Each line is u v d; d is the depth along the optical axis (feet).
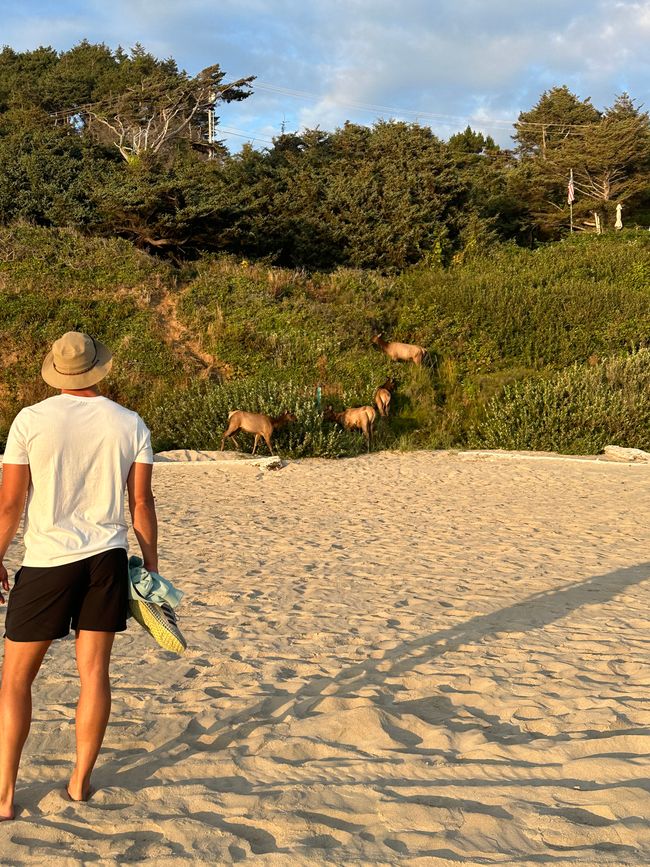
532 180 162.61
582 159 160.97
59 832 8.46
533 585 21.31
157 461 50.42
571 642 16.10
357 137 134.41
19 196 91.61
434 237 101.96
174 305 75.31
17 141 101.81
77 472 9.33
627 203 167.53
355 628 17.44
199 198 89.35
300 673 14.55
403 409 63.82
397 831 8.34
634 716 11.88
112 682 13.93
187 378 66.08
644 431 55.67
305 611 18.86
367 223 100.68
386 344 69.05
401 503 37.04
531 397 59.11
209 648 15.97
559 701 12.60
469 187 112.16
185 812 8.98
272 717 12.26
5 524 9.18
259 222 94.27
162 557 25.38
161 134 135.74
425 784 9.59
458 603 19.51
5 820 8.82
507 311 74.28
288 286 80.02
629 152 161.17
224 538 28.78
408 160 111.04
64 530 9.17
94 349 9.85
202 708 12.68
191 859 7.85
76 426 9.37
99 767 10.46
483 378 66.49
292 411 56.34
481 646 15.87
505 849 7.92
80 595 9.23
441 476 45.98
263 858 7.83
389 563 24.43
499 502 36.99
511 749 10.54
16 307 69.97
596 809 8.74
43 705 12.83
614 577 22.16
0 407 62.85
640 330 71.61
